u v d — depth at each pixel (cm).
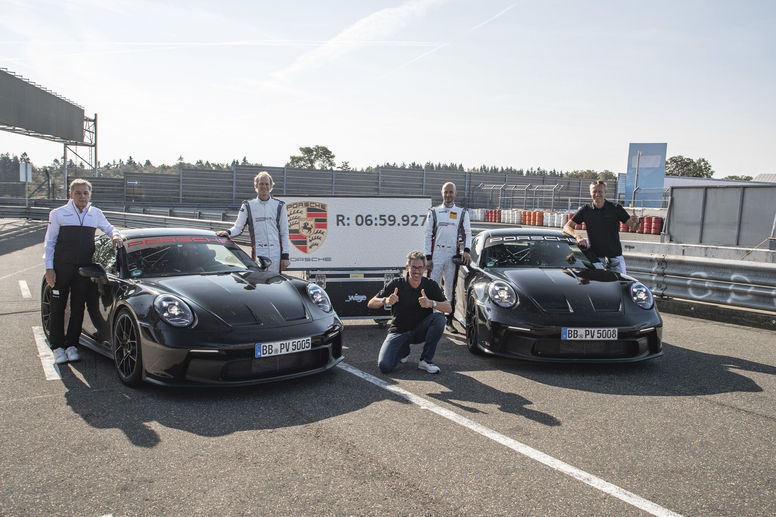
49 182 3809
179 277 411
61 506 215
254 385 372
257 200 533
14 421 304
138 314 355
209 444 274
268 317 364
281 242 538
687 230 1312
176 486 231
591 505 217
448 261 562
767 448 273
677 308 651
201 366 336
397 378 391
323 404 334
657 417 314
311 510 212
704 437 286
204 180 3831
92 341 440
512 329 412
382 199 576
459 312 553
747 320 582
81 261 425
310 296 408
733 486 234
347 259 574
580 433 290
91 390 358
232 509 213
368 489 229
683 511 213
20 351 454
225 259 457
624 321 405
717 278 613
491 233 571
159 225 1914
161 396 347
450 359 450
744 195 1187
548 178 4541
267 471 245
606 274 480
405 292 409
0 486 231
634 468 250
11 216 2725
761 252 939
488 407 330
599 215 531
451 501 219
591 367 422
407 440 280
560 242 548
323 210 570
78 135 3803
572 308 414
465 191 4409
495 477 240
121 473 243
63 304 425
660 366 423
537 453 265
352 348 484
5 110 2902
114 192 3678
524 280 456
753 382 382
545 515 209
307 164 9719
